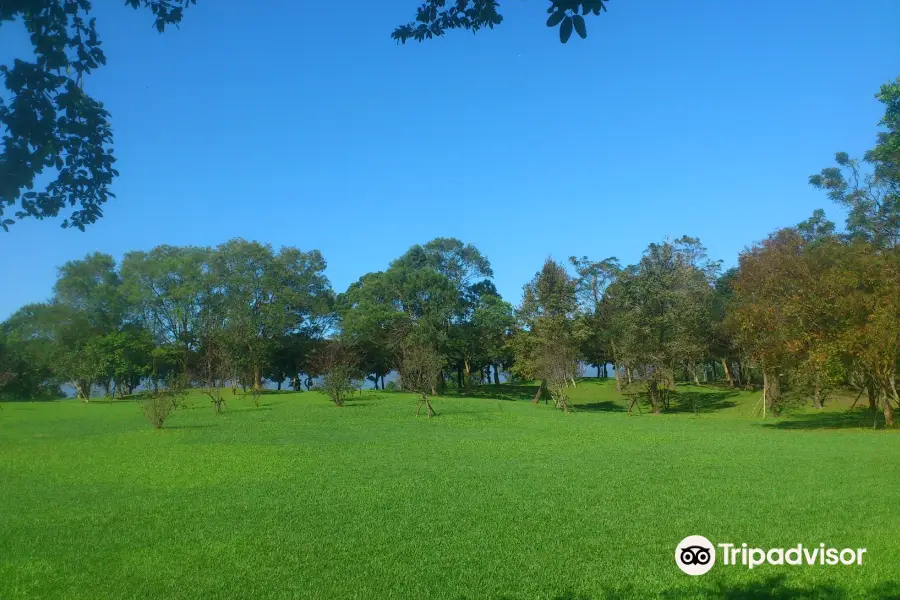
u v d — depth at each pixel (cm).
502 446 2061
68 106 476
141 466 1681
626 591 720
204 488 1354
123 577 793
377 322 5325
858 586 711
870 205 3359
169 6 509
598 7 407
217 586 755
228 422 3009
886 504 1091
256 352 4684
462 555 853
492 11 540
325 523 1027
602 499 1173
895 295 2461
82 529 1014
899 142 2670
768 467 1502
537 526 991
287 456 1842
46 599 724
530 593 718
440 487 1313
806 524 970
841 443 2036
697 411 4419
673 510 1077
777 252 3103
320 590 736
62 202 515
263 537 951
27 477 1527
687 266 4831
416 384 3497
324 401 4247
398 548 888
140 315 5738
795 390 3362
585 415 3634
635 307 4634
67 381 5409
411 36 559
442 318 5444
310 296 5916
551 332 4641
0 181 456
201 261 5588
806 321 2791
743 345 3812
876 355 2470
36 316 5612
